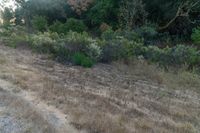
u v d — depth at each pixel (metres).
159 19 28.88
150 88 11.38
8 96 7.80
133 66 14.67
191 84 12.70
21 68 11.77
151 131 6.91
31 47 17.42
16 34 22.36
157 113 8.45
